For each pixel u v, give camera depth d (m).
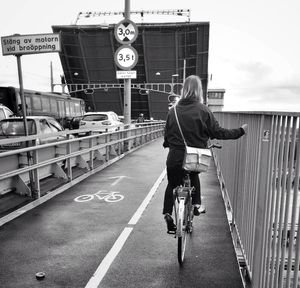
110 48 49.28
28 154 6.29
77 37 47.94
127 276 3.65
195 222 5.40
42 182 7.74
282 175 2.55
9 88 21.64
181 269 3.81
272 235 2.79
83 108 36.72
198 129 3.89
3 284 3.49
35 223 5.30
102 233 4.90
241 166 4.42
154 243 4.54
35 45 6.28
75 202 6.54
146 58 51.03
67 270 3.78
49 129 11.27
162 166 10.92
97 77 55.44
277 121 2.74
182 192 3.86
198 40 47.34
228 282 3.54
